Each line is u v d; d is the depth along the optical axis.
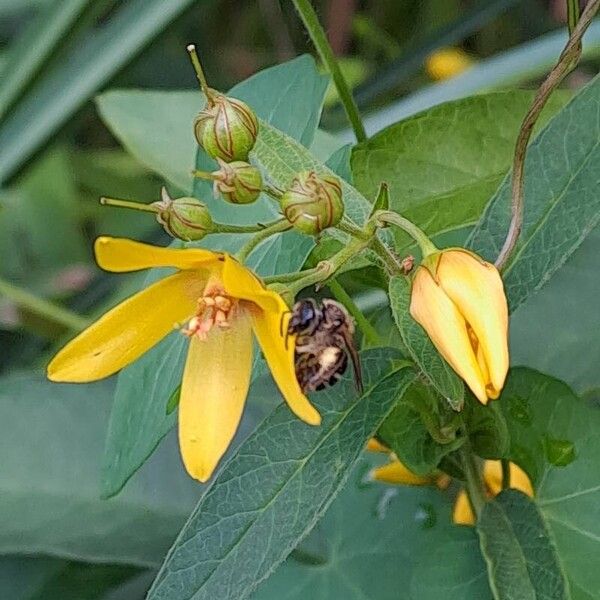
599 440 0.06
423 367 0.06
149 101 0.09
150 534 0.08
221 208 0.07
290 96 0.07
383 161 0.07
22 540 0.08
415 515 0.08
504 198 0.06
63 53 0.11
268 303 0.05
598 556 0.06
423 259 0.05
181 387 0.06
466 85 0.11
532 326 0.08
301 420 0.06
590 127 0.06
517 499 0.06
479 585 0.06
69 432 0.08
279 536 0.06
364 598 0.07
